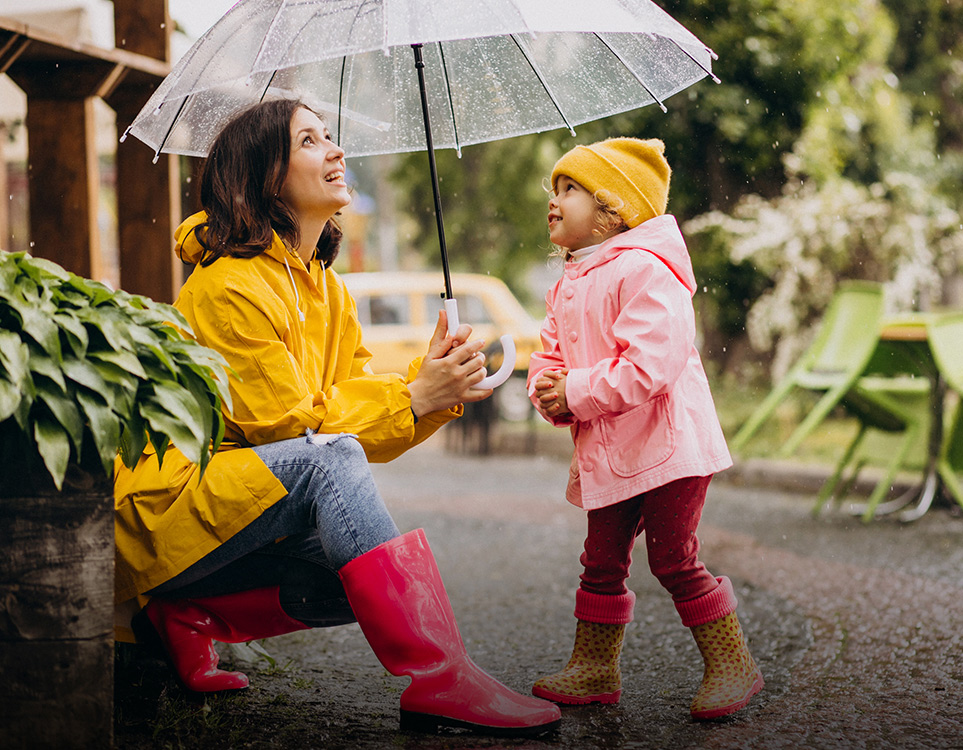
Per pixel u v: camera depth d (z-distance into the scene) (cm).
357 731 251
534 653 342
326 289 289
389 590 240
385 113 317
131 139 402
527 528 615
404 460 1053
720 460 268
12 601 209
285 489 243
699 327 1138
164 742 241
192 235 271
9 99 609
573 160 281
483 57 310
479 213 1714
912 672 310
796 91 970
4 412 189
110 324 208
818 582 446
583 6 248
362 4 249
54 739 211
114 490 228
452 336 265
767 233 966
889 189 1034
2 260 206
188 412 212
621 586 280
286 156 267
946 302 1297
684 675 309
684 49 278
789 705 277
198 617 269
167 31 407
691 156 973
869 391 608
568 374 265
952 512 629
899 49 1270
